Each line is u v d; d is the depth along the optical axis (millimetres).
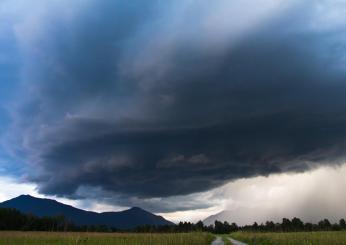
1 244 29250
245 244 46469
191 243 34156
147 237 34812
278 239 42719
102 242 32125
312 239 37688
